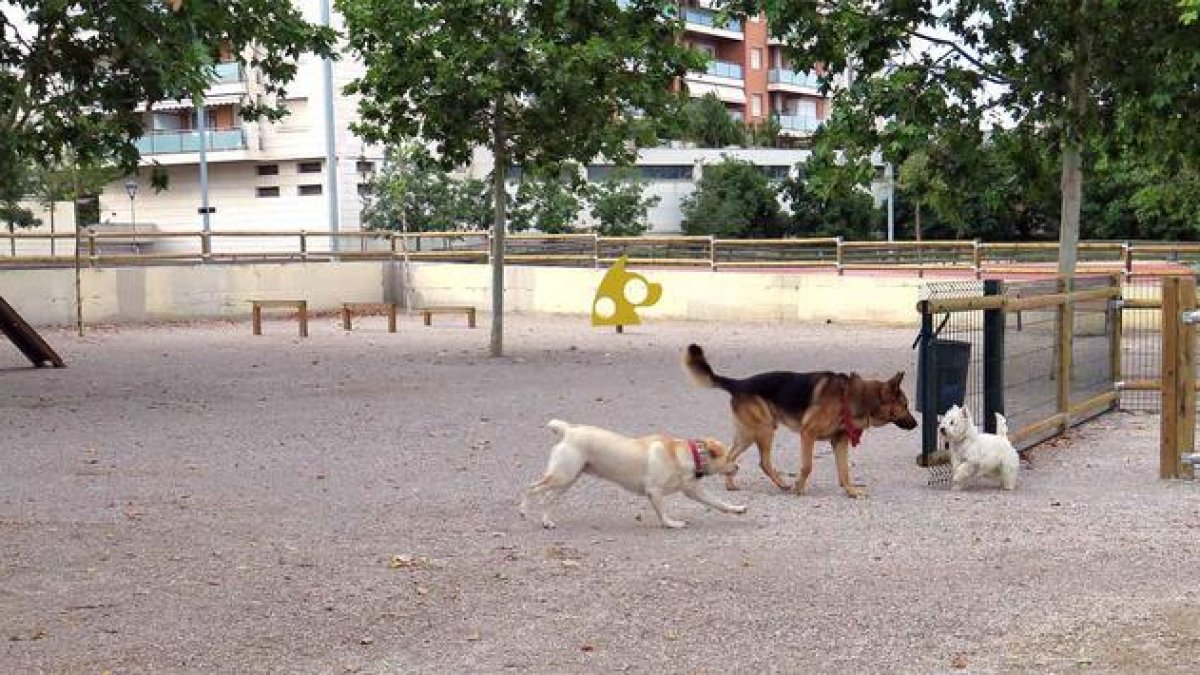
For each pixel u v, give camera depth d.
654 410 13.90
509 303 30.53
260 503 8.97
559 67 17.88
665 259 29.56
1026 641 5.81
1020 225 52.88
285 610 6.29
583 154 19.27
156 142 54.19
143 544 7.68
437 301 31.59
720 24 15.73
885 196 56.00
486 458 10.92
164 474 10.15
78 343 22.95
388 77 18.31
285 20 16.44
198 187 56.44
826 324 26.05
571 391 15.66
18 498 9.12
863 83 15.24
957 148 15.42
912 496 9.27
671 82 19.50
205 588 6.70
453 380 16.92
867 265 28.27
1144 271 25.31
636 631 5.96
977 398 10.62
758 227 58.59
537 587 6.72
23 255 28.11
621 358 19.88
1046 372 11.81
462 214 49.44
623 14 18.31
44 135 15.83
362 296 31.92
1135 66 14.30
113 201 57.91
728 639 5.84
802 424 9.23
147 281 28.02
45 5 14.32
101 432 12.44
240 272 29.56
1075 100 14.72
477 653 5.65
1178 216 25.67
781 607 6.36
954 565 7.20
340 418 13.37
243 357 20.25
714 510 8.77
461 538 7.86
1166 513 8.63
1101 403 13.32
